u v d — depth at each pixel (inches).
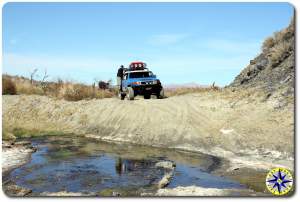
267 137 546.9
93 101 998.4
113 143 689.6
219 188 394.9
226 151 551.2
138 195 374.0
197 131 645.3
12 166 501.7
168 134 669.3
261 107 648.4
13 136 752.3
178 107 772.6
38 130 846.5
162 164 503.5
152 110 788.6
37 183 425.7
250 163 484.1
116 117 825.5
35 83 1317.7
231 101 730.2
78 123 876.0
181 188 386.9
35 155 581.3
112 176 452.4
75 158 557.6
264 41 951.6
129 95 932.6
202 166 491.5
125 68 1034.1
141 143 674.8
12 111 979.3
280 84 697.6
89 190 396.8
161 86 965.8
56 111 966.4
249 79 866.8
